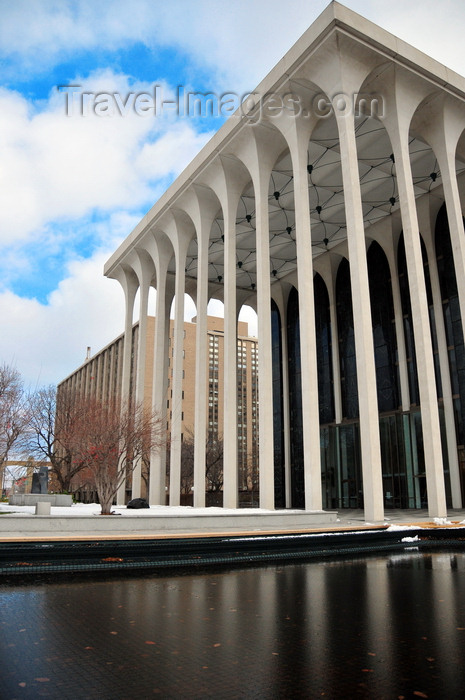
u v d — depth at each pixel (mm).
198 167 26766
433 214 28734
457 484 25688
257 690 3893
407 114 21281
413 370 29156
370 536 13883
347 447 32625
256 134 23656
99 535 12297
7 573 9477
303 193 21031
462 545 14461
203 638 5375
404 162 20531
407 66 20594
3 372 34531
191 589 8203
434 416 18828
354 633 5582
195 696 3770
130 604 7047
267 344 21625
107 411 22906
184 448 60781
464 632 5613
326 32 19172
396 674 4266
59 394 42438
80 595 7664
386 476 29703
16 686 3959
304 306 19938
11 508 22609
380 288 31984
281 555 11867
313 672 4316
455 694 3816
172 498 27625
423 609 6770
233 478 23531
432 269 28438
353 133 19828
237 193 26531
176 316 30125
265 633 5582
